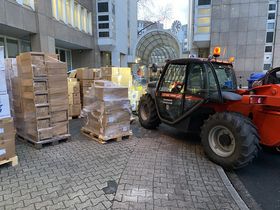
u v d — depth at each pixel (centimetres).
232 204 284
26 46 1141
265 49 1538
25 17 948
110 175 344
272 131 373
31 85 441
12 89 507
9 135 367
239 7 1495
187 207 275
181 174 356
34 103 443
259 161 440
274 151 481
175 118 515
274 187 344
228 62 520
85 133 555
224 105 444
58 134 484
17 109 504
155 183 325
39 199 282
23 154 425
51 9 1127
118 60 2053
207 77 438
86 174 346
